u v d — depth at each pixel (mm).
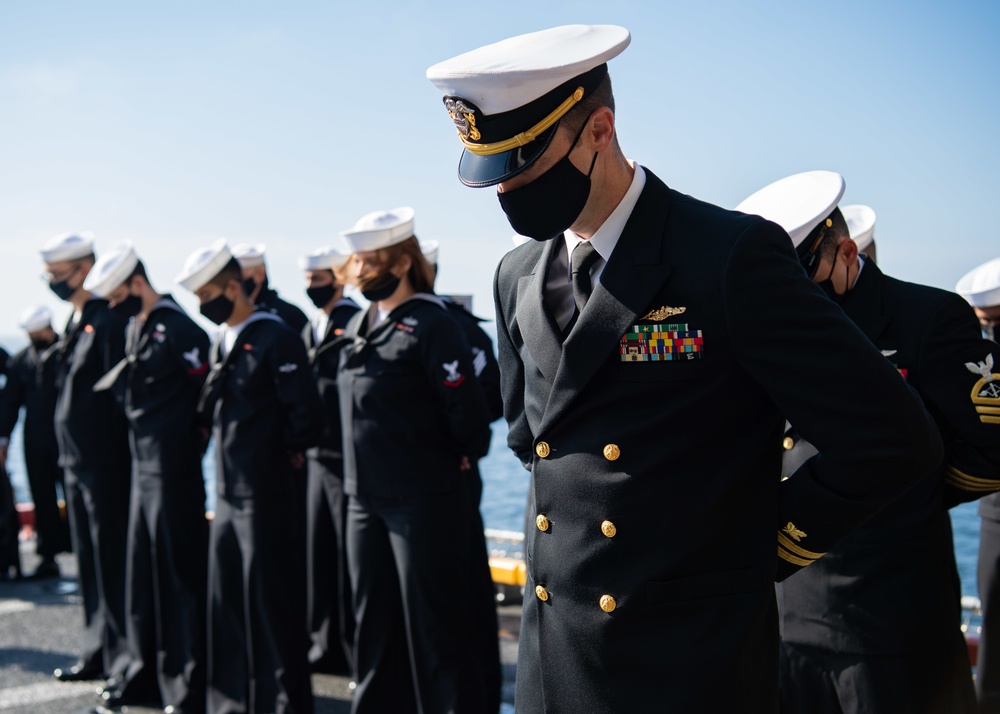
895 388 1595
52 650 5734
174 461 4594
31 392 7605
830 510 1697
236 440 4199
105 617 5105
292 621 4203
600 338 1709
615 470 1722
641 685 1715
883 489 1628
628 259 1715
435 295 4109
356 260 3914
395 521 3832
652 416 1693
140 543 4816
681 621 1699
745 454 1694
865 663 2512
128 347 4867
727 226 1664
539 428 1813
